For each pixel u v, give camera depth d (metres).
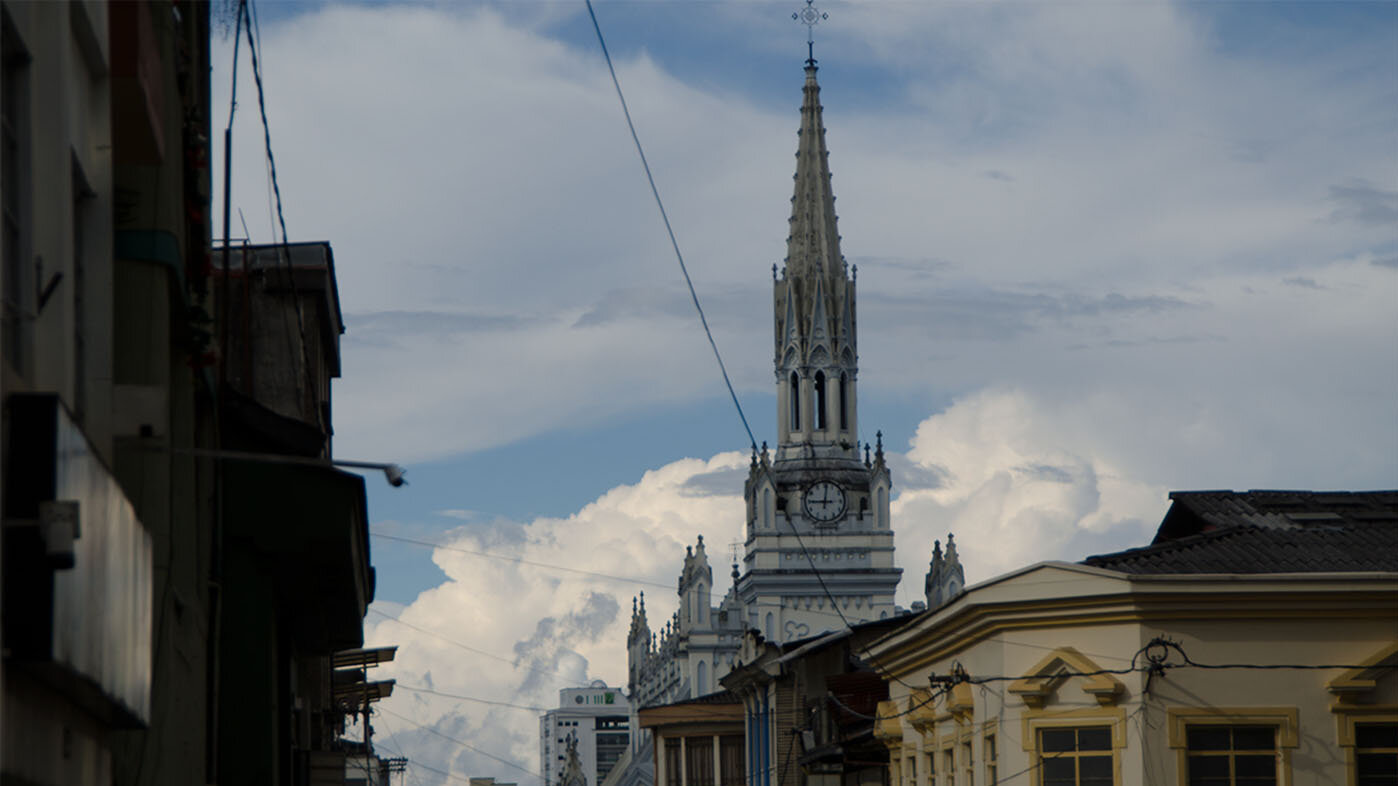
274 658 26.97
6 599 11.60
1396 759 38.41
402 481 16.73
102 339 16.70
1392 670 38.59
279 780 29.42
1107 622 39.19
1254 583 38.53
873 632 66.75
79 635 12.66
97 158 16.33
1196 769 38.41
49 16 14.15
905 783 51.31
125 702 14.55
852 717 61.56
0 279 12.52
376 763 67.75
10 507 11.81
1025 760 39.75
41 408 11.98
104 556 13.61
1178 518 48.50
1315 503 47.09
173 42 20.28
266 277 37.31
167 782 19.47
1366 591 38.53
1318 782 38.28
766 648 72.56
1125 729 38.53
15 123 13.58
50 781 13.20
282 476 26.27
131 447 18.36
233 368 36.47
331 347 41.19
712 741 84.00
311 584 28.55
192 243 21.72
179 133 20.67
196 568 22.31
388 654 50.31
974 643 42.78
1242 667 38.62
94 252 16.67
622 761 160.25
